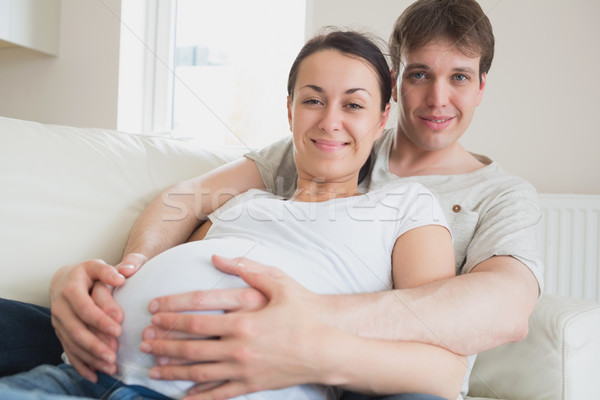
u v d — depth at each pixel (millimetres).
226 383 562
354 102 829
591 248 1569
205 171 1150
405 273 744
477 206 917
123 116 2043
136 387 588
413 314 631
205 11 2158
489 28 945
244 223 841
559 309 888
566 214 1586
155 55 2053
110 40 2014
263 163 1063
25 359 686
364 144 847
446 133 956
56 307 644
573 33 1673
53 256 837
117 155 1024
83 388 603
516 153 1727
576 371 844
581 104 1673
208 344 553
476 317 646
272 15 2090
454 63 914
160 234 897
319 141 835
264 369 555
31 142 899
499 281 698
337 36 856
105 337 613
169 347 562
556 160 1693
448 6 923
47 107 2094
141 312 619
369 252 761
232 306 591
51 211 858
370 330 611
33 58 2102
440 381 624
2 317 682
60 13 2064
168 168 1092
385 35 1825
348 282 739
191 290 627
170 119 2176
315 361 558
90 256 887
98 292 661
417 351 608
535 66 1705
